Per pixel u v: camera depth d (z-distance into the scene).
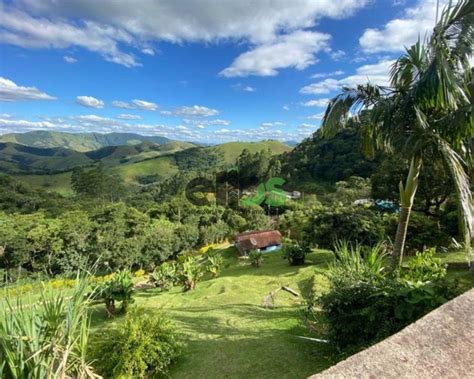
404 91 5.09
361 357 1.85
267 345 4.49
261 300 7.35
